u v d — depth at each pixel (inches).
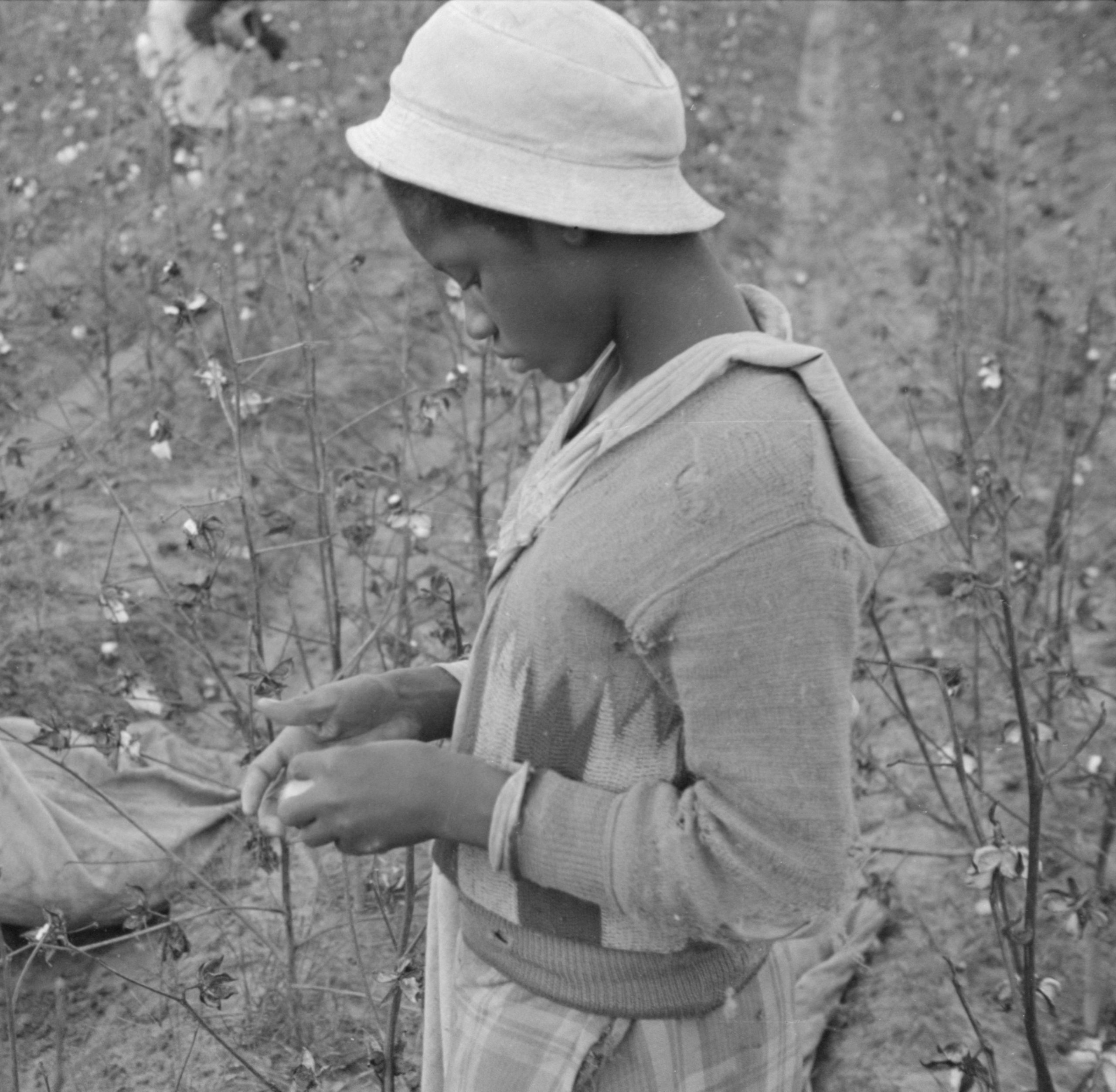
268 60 301.1
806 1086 91.9
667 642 45.9
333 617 123.9
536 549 49.1
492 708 51.0
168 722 137.9
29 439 159.5
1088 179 289.6
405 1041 99.3
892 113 398.3
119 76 307.7
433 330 192.4
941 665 88.4
